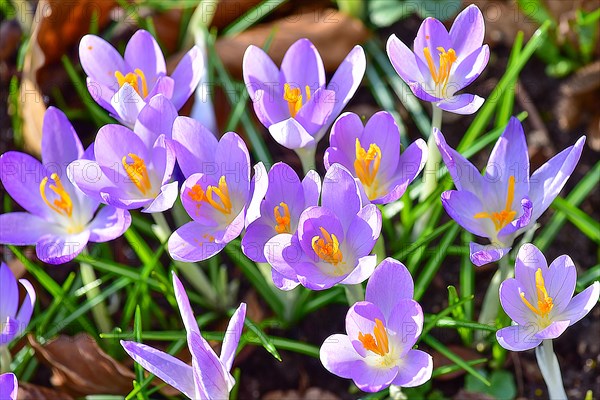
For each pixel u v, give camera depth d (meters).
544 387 0.83
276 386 0.84
